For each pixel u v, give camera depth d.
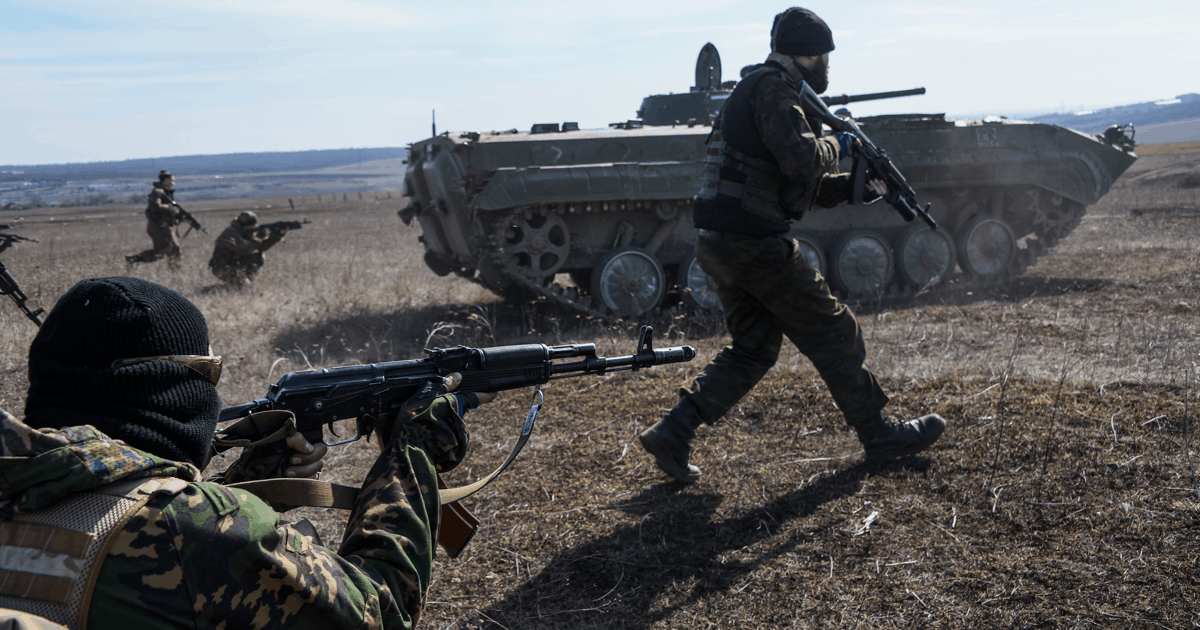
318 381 1.87
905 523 3.64
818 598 3.08
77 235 30.81
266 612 1.22
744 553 3.46
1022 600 2.97
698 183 8.77
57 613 1.08
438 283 12.16
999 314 8.45
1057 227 10.98
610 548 3.55
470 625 2.99
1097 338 7.02
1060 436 4.52
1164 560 3.16
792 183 3.91
